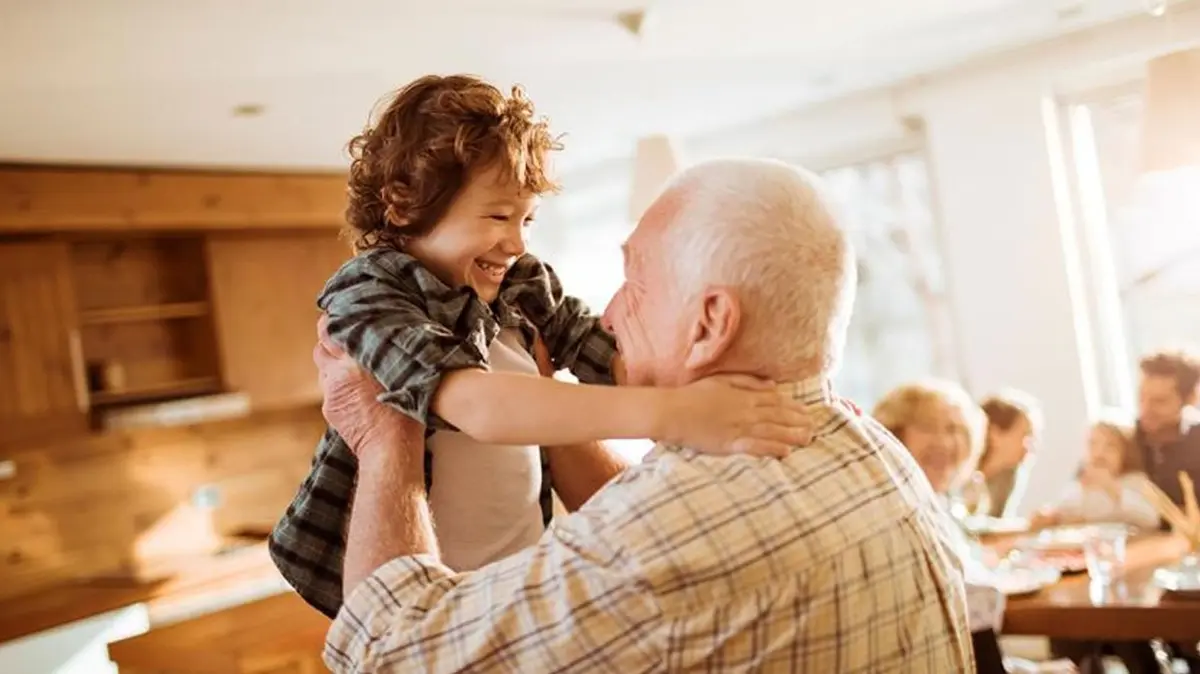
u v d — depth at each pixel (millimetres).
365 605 1166
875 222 5250
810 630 1089
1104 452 3438
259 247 5246
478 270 1326
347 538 1287
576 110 4633
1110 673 3752
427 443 1307
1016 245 4691
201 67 3215
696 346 1155
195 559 4859
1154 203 4484
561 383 1146
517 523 1368
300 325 5363
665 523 1067
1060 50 4410
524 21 3174
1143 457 3311
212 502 5289
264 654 2389
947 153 4840
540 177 1296
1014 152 4641
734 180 1161
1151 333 4551
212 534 5297
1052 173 4555
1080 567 2830
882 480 1190
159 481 5188
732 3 3266
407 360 1183
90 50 2926
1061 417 4633
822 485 1134
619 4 3127
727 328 1131
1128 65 4328
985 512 3635
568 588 1072
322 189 5273
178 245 5246
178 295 5250
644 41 3586
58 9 2568
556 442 1130
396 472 1239
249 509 5504
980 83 4691
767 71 4332
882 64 4512
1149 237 4516
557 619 1074
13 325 4398
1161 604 2453
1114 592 2598
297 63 3299
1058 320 4613
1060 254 4570
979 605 2469
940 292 5074
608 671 1070
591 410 1118
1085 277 4617
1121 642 2963
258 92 3596
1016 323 4723
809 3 3371
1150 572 2738
